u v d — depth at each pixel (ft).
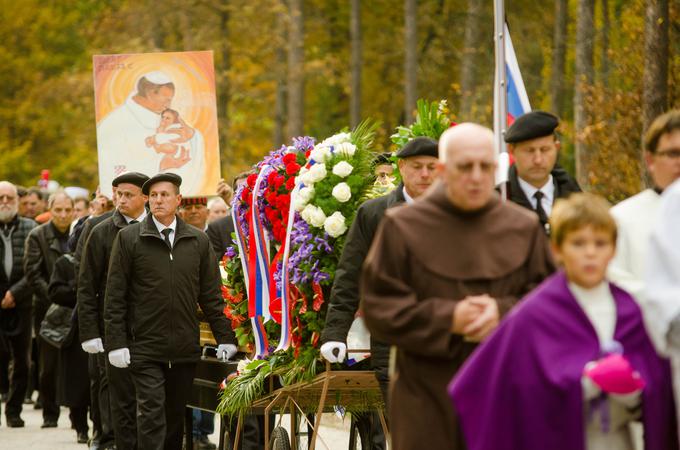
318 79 145.48
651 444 21.06
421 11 142.61
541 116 28.99
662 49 61.62
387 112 147.84
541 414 20.63
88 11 171.12
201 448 50.83
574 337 20.88
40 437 56.18
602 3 93.97
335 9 148.36
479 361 21.13
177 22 140.26
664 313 20.93
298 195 35.83
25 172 159.22
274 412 40.09
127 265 41.83
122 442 43.50
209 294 42.91
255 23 140.46
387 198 33.06
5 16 163.73
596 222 20.92
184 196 52.11
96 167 153.69
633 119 72.90
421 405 22.93
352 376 34.53
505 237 22.93
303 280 35.22
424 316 22.31
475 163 22.31
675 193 21.52
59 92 149.28
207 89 52.13
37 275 60.64
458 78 142.72
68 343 52.42
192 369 42.63
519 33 119.44
